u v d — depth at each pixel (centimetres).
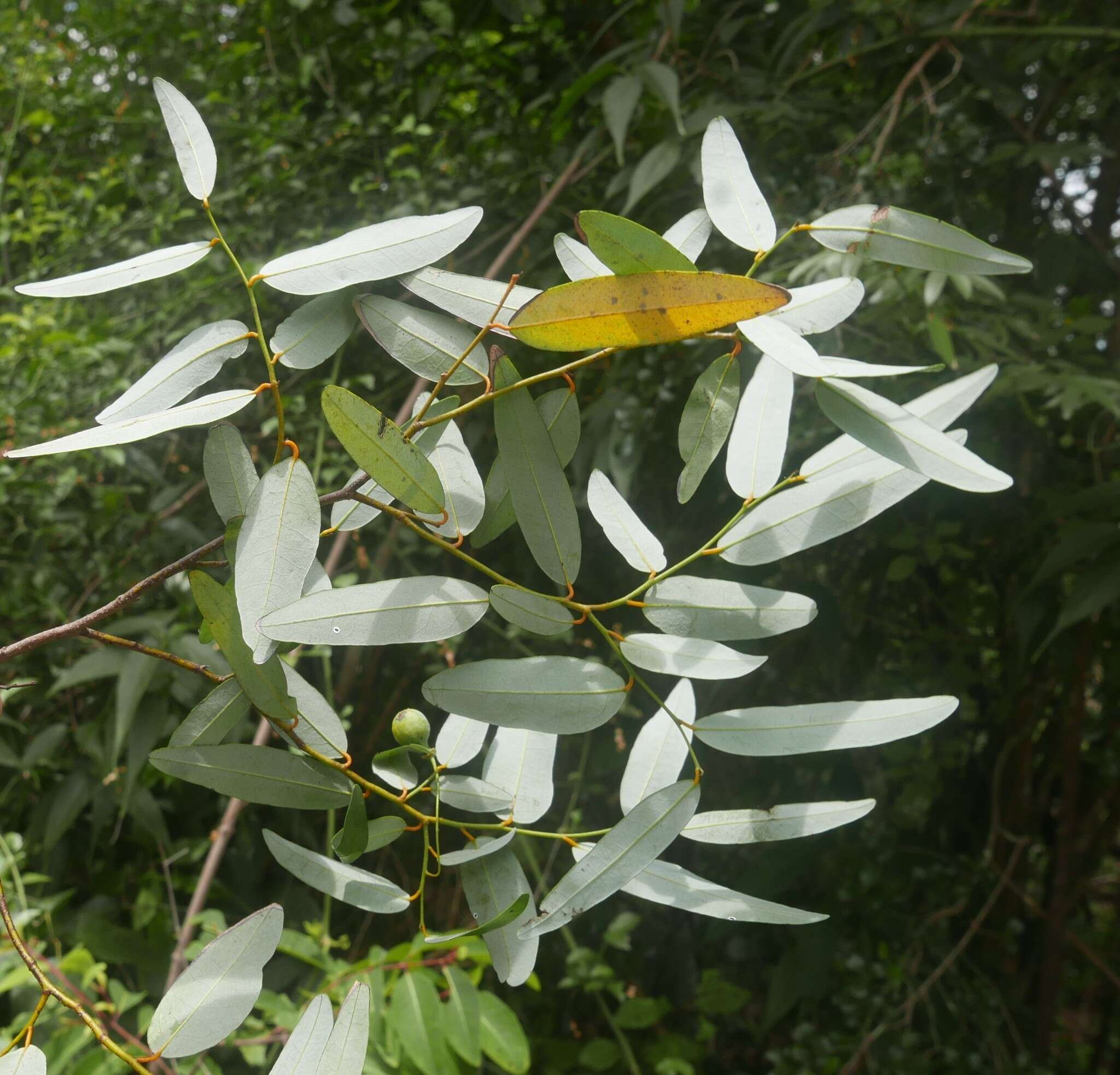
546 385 113
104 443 26
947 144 106
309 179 121
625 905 133
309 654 96
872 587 132
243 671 30
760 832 30
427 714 120
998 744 143
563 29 123
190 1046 27
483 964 84
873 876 126
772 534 31
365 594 28
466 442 113
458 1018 77
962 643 129
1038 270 125
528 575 117
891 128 104
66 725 110
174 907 95
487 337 34
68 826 100
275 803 31
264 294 109
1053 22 115
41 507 105
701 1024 124
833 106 109
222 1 134
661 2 100
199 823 111
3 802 104
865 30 109
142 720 97
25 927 89
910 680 131
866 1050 123
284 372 111
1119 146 135
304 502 27
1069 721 139
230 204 120
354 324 30
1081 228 124
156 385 28
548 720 30
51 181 125
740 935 141
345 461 102
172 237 119
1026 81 127
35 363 101
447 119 125
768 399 32
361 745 120
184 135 30
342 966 83
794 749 29
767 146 108
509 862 32
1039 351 107
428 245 29
